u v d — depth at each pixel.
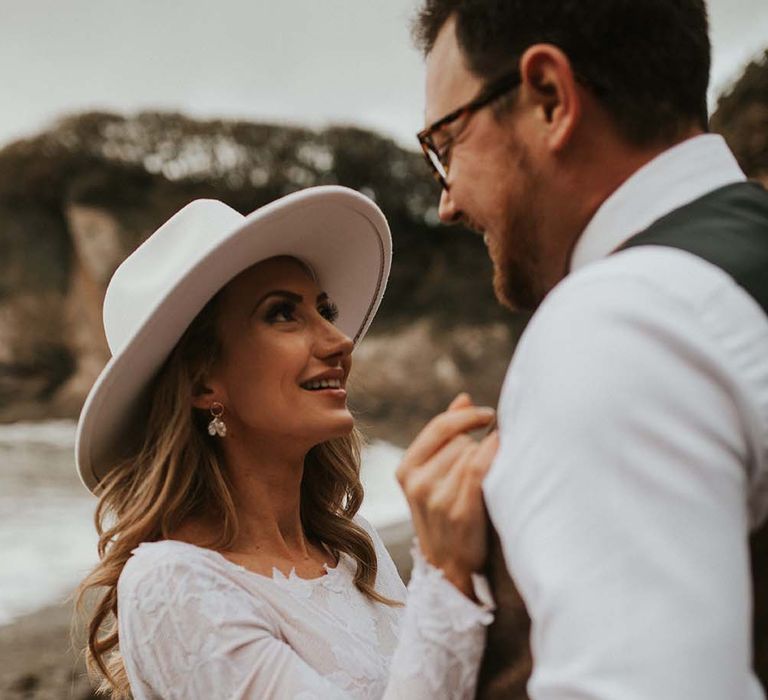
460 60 1.25
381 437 23.61
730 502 0.92
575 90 1.17
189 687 1.88
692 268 1.01
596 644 0.88
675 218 1.12
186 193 29.55
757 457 0.96
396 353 25.84
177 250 2.22
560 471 0.94
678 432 0.91
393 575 2.51
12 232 29.67
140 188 29.92
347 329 2.60
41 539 10.36
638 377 0.93
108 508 2.25
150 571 1.96
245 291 2.20
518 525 0.97
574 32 1.16
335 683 2.01
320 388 2.22
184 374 2.18
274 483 2.22
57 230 30.03
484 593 1.23
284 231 2.16
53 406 28.34
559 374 0.97
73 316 29.36
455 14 1.25
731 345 0.96
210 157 29.42
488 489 1.03
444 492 1.23
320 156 28.52
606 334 0.96
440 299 26.78
